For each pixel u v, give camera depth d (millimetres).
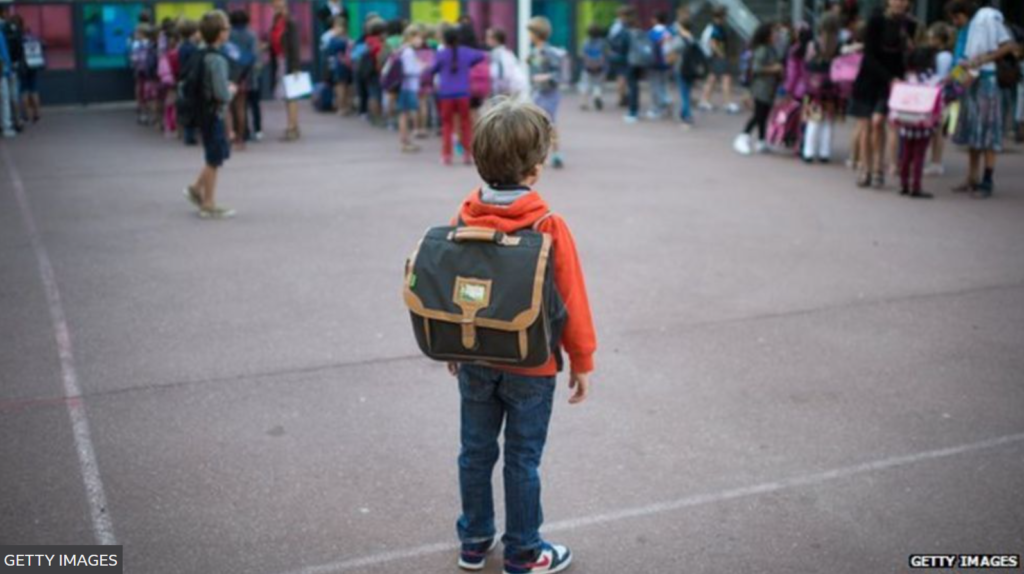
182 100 9227
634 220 9219
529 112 3305
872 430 4848
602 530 3973
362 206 9898
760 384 5418
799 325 6348
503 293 3146
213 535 3930
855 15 12539
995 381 5445
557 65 12242
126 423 4934
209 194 9352
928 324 6363
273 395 5277
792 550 3824
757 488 4293
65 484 4320
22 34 15320
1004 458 4551
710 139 14469
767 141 13234
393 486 4324
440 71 12188
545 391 3443
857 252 8094
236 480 4367
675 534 3941
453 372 3631
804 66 12359
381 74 15328
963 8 9859
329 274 7512
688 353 5863
